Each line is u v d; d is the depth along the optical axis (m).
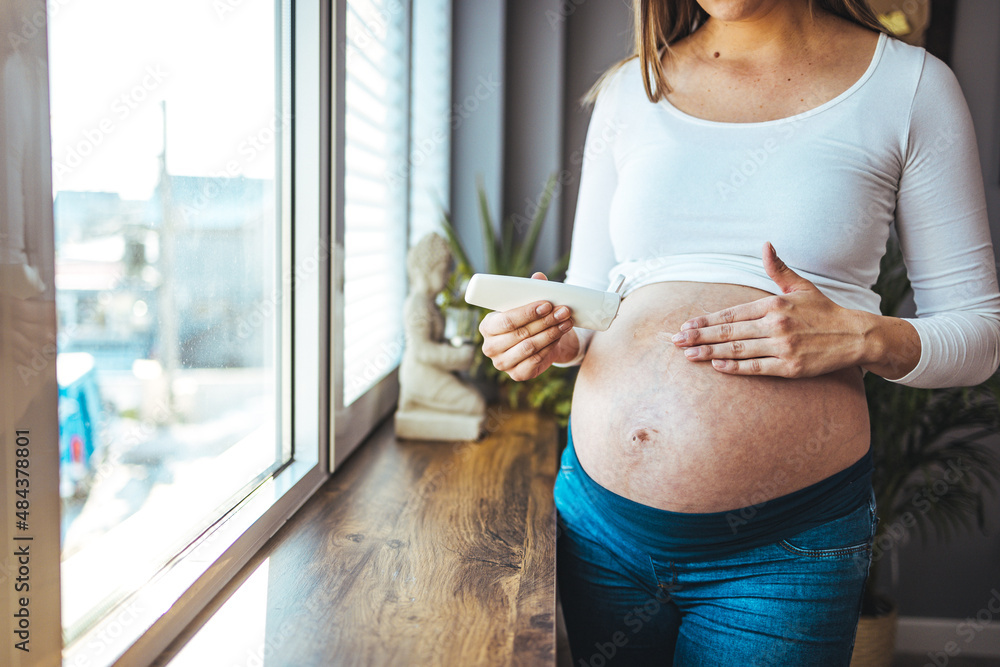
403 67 1.76
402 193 1.82
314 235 1.12
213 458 0.89
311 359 1.15
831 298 0.83
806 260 0.84
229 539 0.84
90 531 0.65
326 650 0.67
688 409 0.82
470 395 1.53
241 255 0.96
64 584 0.61
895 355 0.76
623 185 0.95
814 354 0.76
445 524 1.03
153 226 0.72
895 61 0.83
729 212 0.87
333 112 1.13
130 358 0.69
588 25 2.35
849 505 0.82
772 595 0.81
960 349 0.77
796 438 0.80
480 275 0.84
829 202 0.82
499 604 0.77
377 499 1.13
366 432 1.51
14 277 0.51
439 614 0.75
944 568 2.19
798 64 0.87
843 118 0.82
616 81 1.00
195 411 0.83
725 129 0.87
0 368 0.50
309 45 1.08
